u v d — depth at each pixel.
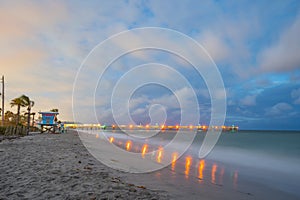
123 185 6.60
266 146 32.38
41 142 19.66
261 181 9.97
